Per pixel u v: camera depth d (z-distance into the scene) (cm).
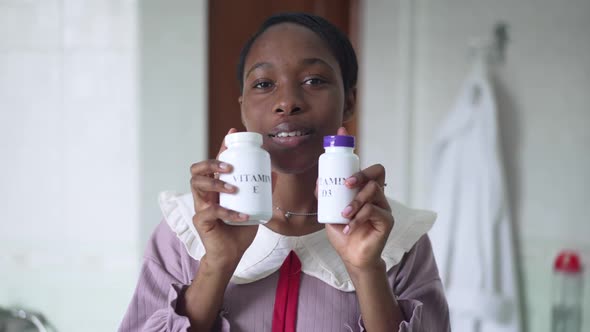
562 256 200
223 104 212
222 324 84
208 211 76
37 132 207
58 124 207
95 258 206
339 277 89
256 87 90
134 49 205
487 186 203
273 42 90
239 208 75
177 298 83
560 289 203
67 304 206
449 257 205
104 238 206
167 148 203
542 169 207
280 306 87
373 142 218
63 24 206
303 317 86
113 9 206
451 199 207
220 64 212
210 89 211
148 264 94
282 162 87
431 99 215
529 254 208
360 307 83
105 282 206
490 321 201
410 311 85
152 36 202
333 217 76
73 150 207
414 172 217
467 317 202
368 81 218
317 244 91
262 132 88
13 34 207
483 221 203
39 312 206
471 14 211
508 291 203
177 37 202
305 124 86
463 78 212
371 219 76
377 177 78
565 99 206
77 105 207
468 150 206
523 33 208
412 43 216
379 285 81
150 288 91
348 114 98
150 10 202
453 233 206
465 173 206
